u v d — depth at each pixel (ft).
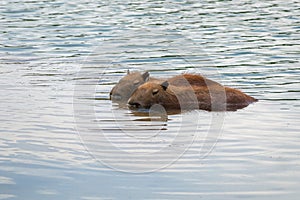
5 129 56.18
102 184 43.55
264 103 67.26
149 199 40.98
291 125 58.03
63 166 46.85
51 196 41.47
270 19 119.44
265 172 45.62
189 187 42.98
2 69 84.58
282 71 82.28
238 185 43.29
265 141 53.06
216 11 128.26
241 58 89.51
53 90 73.00
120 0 143.43
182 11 128.06
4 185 43.29
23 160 48.03
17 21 119.85
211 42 99.81
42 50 96.58
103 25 113.70
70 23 116.57
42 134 54.85
